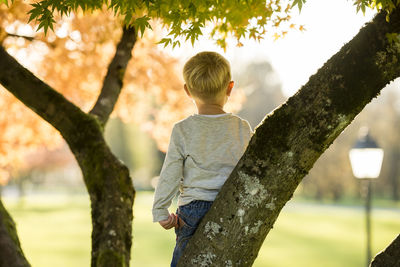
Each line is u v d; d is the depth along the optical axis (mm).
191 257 2395
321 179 56312
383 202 62781
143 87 7699
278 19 3600
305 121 2299
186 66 2838
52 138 8336
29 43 6633
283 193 2352
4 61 3178
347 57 2299
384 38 2273
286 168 2320
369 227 9109
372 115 56625
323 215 39031
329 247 20328
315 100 2305
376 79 2281
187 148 2672
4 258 2092
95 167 2891
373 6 2781
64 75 7426
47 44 6617
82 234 25375
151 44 7148
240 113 58750
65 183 112375
